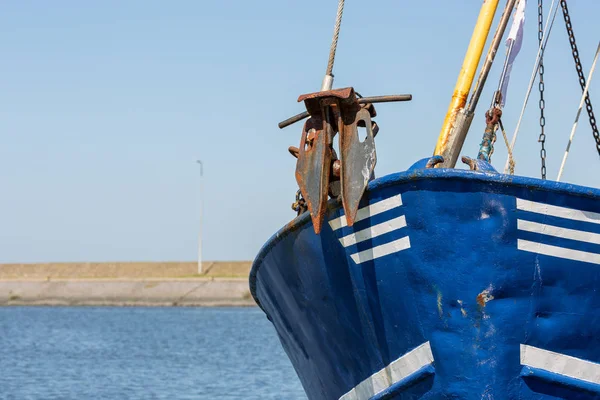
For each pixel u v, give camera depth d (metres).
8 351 45.53
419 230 10.26
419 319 10.59
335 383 12.38
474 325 10.30
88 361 39.69
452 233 10.10
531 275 10.09
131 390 28.92
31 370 35.59
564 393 10.40
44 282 100.50
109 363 38.66
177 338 55.03
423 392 10.86
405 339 10.84
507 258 10.05
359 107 10.56
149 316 80.62
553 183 9.73
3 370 35.56
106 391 28.72
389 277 10.66
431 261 10.30
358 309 11.21
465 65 12.80
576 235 9.90
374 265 10.74
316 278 11.59
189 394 27.83
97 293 98.44
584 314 10.20
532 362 10.34
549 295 10.16
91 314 84.12
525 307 10.20
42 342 52.06
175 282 96.44
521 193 9.83
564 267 10.05
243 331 61.59
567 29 13.49
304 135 10.86
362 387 11.75
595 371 10.41
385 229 10.50
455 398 10.61
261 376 33.06
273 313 13.84
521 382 10.40
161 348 47.53
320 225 10.52
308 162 10.71
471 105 12.71
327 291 11.52
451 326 10.41
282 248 12.02
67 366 37.31
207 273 103.56
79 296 98.81
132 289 98.00
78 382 31.30
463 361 10.45
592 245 9.91
